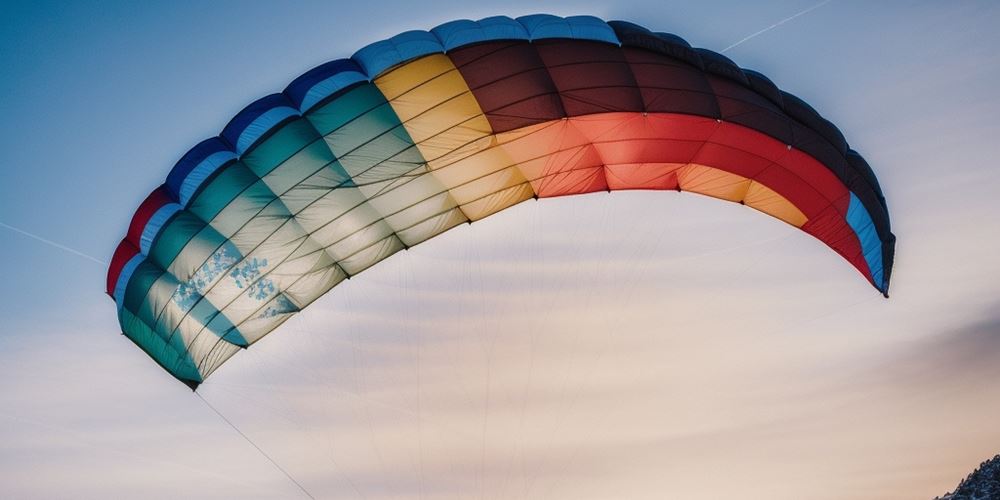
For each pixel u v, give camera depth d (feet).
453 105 48.08
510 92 47.85
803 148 51.34
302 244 49.57
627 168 52.85
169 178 51.08
